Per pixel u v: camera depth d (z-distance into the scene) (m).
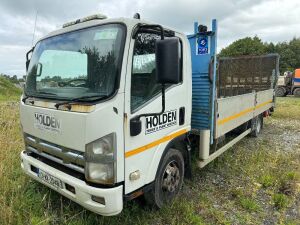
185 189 4.06
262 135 7.78
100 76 2.53
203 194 3.87
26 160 3.28
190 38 4.02
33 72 3.35
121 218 3.21
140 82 2.71
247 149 6.21
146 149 2.84
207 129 4.03
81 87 2.66
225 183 4.35
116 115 2.42
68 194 2.72
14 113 8.92
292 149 6.43
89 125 2.45
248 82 8.48
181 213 3.38
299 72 24.11
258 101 6.82
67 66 2.87
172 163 3.56
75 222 2.99
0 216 2.99
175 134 3.33
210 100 3.95
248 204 3.63
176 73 2.29
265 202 3.81
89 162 2.50
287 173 4.68
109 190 2.45
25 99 3.34
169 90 3.12
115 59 2.47
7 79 27.36
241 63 7.91
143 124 2.75
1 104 12.26
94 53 2.64
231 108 4.79
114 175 2.48
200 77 4.00
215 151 4.58
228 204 3.71
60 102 2.75
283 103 17.12
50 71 3.07
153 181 3.04
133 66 2.60
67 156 2.72
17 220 2.99
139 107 2.68
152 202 3.27
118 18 2.58
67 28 3.05
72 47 2.88
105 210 2.47
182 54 3.33
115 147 2.45
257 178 4.54
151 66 2.86
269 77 8.94
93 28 2.77
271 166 5.13
